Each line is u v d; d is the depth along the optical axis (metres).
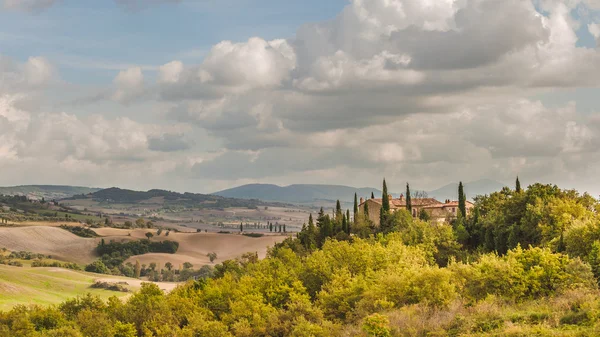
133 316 105.94
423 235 126.75
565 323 51.75
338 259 109.00
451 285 73.25
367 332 64.94
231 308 97.44
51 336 100.69
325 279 104.00
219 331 89.69
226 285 111.00
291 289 100.06
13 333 107.25
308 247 163.38
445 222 146.75
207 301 106.88
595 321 49.50
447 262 121.12
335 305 87.94
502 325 54.31
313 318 85.62
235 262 156.12
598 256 73.44
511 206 127.75
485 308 61.41
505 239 120.56
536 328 50.03
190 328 92.75
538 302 63.62
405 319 63.78
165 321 100.25
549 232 107.31
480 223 135.00
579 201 123.19
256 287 106.44
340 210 183.12
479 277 73.00
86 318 108.75
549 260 72.44
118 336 97.50
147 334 94.81
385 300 77.06
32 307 123.50
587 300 55.78
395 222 151.75
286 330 84.75
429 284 73.94
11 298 177.38
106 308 117.06
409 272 81.12
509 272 71.19
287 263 126.00
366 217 170.25
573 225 92.81
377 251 106.94
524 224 117.00
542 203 118.19
